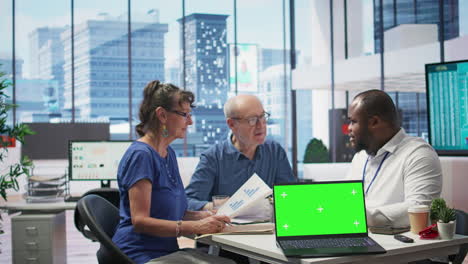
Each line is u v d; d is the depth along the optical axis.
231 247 2.04
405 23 9.44
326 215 1.99
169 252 2.22
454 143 3.63
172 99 2.29
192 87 11.27
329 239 1.94
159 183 2.21
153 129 2.29
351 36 10.76
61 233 3.99
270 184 2.87
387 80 9.66
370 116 2.38
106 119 11.42
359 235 1.98
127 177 2.15
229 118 2.73
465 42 7.43
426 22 8.91
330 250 1.76
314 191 2.01
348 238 1.95
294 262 1.71
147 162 2.17
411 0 9.21
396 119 2.43
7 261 4.50
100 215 2.26
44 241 3.76
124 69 11.45
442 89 3.69
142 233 2.18
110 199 4.09
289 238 1.95
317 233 1.97
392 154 2.41
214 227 2.12
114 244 2.02
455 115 3.62
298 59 11.52
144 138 2.29
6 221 6.63
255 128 2.69
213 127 11.27
